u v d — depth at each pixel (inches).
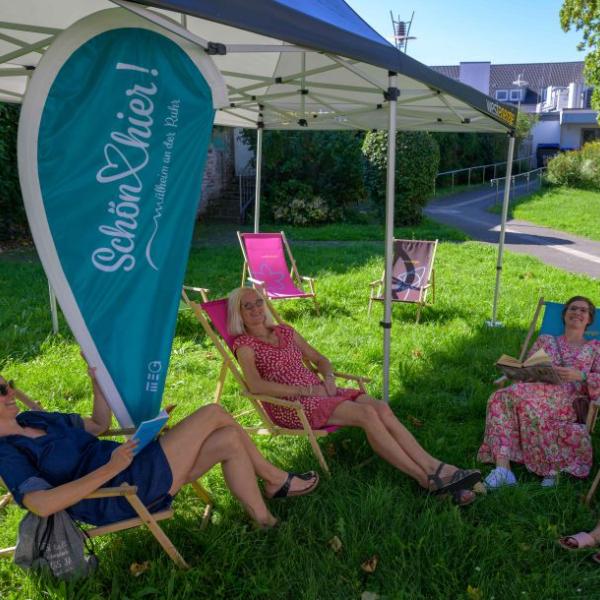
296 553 114.0
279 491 128.7
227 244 533.6
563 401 146.6
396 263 301.9
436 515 124.7
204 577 108.7
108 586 107.7
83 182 107.1
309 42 118.3
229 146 765.3
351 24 143.4
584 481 142.7
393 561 113.3
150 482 107.7
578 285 367.9
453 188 1125.1
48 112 103.6
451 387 203.0
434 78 166.9
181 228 115.3
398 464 136.9
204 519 125.3
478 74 1694.1
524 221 736.3
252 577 107.4
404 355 233.3
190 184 115.0
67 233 107.0
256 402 149.6
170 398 189.8
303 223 673.6
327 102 261.0
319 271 397.1
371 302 287.7
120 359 113.2
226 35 186.1
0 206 476.1
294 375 154.7
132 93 108.6
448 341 248.4
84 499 103.0
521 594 105.2
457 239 589.0
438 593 105.7
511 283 370.3
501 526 125.0
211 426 116.8
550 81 2080.5
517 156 1414.9
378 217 705.0
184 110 112.0
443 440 162.1
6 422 104.3
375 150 677.3
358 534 120.6
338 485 137.8
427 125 278.8
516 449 150.0
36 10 154.2
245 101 258.2
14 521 124.3
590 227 661.9
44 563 102.6
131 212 111.1
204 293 241.8
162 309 115.6
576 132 1579.7
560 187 1085.8
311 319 283.3
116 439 159.5
